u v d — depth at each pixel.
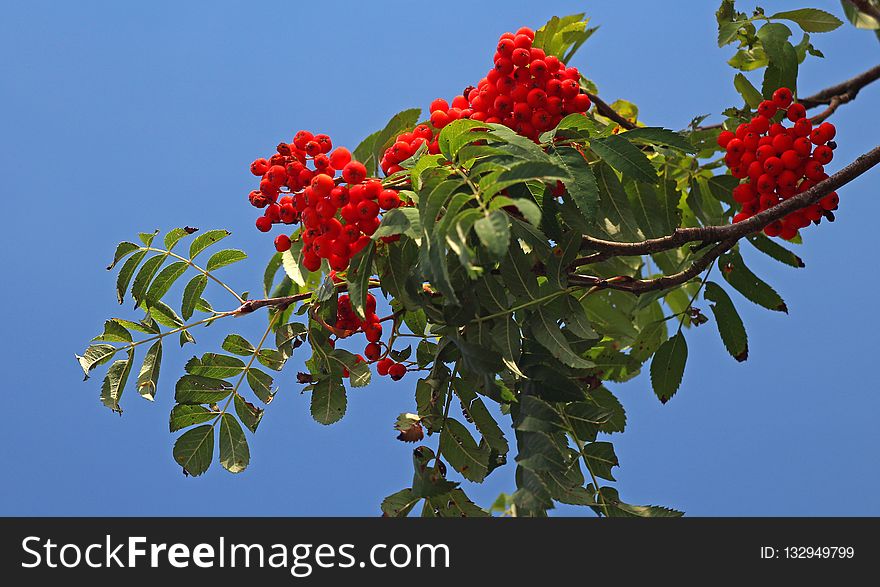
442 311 3.10
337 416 3.34
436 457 3.10
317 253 2.94
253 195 3.15
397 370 3.43
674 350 4.09
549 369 3.04
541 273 3.37
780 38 3.83
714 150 4.37
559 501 2.82
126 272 3.52
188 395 3.41
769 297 4.14
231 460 3.42
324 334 3.45
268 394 3.47
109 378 3.51
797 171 3.43
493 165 2.65
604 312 4.53
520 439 2.89
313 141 3.16
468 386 3.23
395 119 3.64
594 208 2.96
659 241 3.29
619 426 3.61
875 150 3.29
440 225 2.53
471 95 3.47
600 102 4.34
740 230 3.31
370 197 2.85
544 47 4.42
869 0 3.63
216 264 3.59
